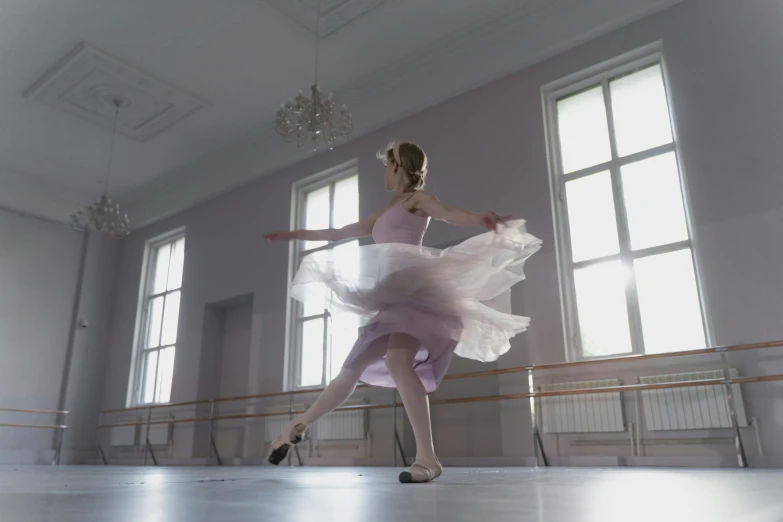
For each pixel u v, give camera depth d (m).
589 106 5.54
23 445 8.29
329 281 1.88
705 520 0.62
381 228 2.00
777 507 0.79
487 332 1.99
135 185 9.49
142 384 8.84
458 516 0.67
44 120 7.58
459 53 6.28
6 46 6.23
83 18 5.89
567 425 4.70
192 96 7.14
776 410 3.90
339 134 5.37
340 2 5.71
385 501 0.91
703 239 4.47
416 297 1.79
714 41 4.80
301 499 0.96
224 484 1.62
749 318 4.13
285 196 7.73
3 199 8.67
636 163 5.12
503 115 5.88
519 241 1.87
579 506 0.82
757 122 4.44
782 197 4.20
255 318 7.48
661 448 4.29
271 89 7.09
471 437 5.45
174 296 8.92
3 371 8.31
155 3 5.70
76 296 9.36
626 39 5.28
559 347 4.93
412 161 2.10
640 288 4.82
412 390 1.69
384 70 6.73
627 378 4.56
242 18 5.91
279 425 6.77
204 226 8.69
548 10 5.72
